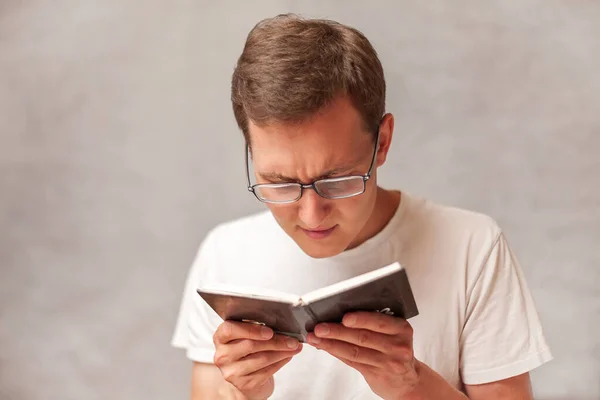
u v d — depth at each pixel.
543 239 3.14
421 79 3.16
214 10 3.26
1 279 3.47
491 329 1.74
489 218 1.83
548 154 3.12
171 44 3.29
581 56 3.07
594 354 3.11
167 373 3.35
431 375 1.60
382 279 1.30
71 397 3.41
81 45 3.36
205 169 3.30
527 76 3.11
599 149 3.09
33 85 3.41
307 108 1.40
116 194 3.37
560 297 3.13
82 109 3.38
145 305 3.36
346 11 3.19
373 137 1.53
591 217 3.10
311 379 1.80
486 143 3.14
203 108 3.29
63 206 3.41
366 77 1.48
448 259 1.77
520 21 3.10
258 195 1.56
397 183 3.20
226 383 1.79
